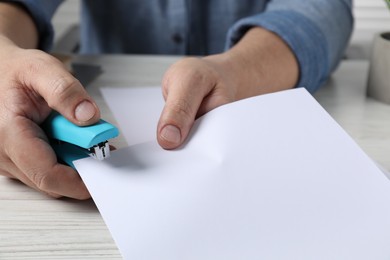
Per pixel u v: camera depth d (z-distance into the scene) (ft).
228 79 1.33
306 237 0.89
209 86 1.21
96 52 2.84
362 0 3.38
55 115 1.09
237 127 1.08
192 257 0.85
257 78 1.49
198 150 1.06
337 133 1.08
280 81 1.59
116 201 0.95
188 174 1.00
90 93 1.73
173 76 1.22
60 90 1.01
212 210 0.93
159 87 1.76
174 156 1.06
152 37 2.74
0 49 1.29
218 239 0.88
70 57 2.08
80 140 1.01
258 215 0.92
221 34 2.73
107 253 0.94
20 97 1.09
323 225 0.91
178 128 1.08
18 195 1.15
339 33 1.88
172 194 0.96
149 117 1.45
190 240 0.88
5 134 1.07
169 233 0.89
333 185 0.98
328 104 1.72
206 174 0.99
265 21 1.73
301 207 0.94
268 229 0.90
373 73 1.74
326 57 1.77
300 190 0.97
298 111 1.13
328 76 1.92
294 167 1.00
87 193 1.08
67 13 3.72
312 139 1.06
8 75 1.14
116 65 2.09
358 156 1.03
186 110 1.11
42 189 1.07
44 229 1.02
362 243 0.87
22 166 1.05
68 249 0.95
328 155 1.03
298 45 1.66
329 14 1.86
